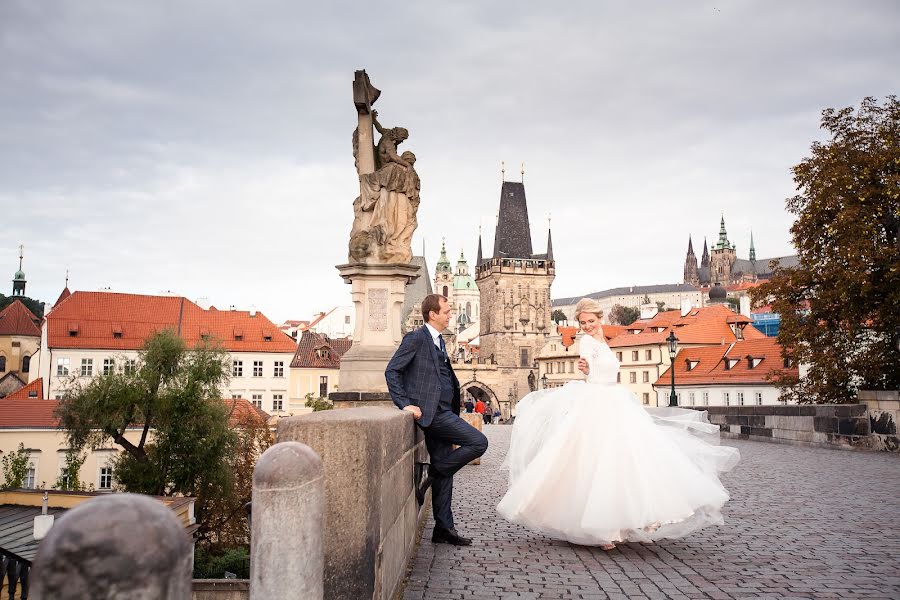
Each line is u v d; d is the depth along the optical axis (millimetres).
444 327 6812
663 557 6434
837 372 29453
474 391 141625
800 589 5359
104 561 1581
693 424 7402
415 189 14828
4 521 20734
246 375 85812
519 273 141750
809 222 29438
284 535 2908
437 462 6828
